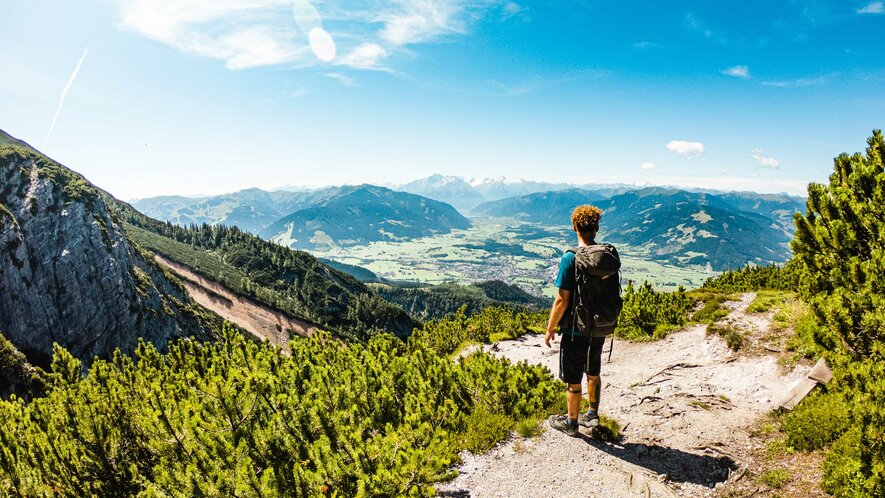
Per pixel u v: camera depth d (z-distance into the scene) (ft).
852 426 18.22
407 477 19.20
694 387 33.40
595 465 21.56
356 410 26.30
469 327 88.38
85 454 27.02
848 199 29.22
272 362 33.88
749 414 25.68
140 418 23.73
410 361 34.45
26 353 347.77
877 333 21.12
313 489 18.20
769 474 18.66
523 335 85.10
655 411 27.66
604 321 20.90
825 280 30.30
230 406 22.93
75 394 31.94
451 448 23.97
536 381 32.45
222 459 19.39
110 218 493.77
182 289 588.91
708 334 47.11
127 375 48.16
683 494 18.57
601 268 19.85
